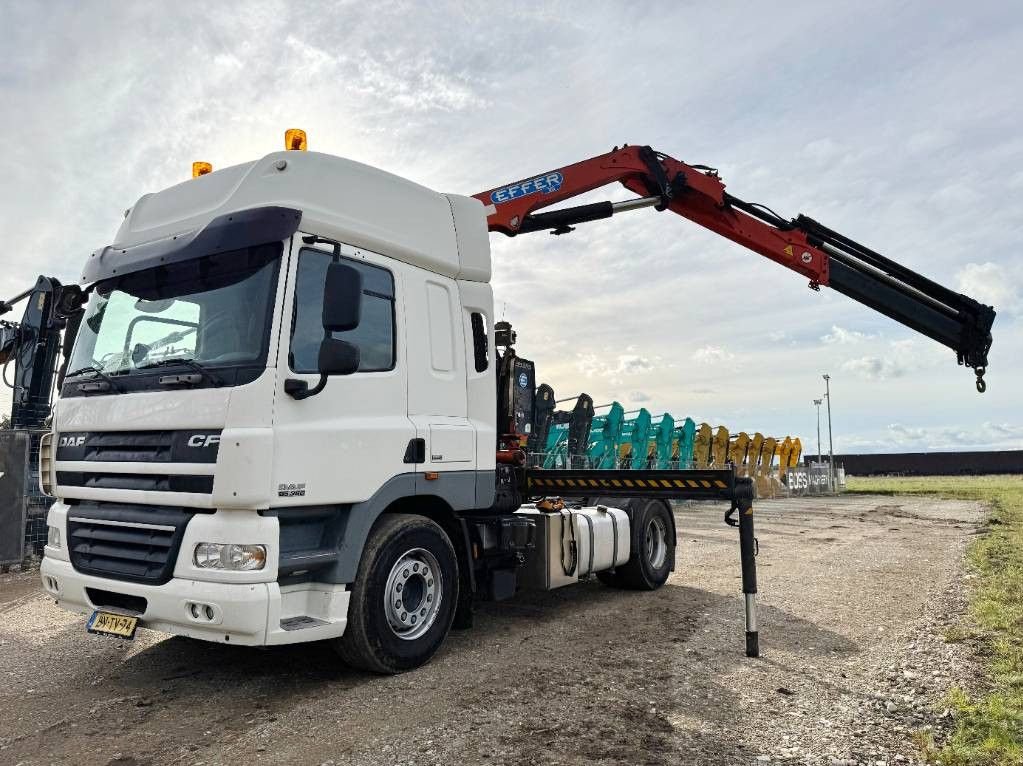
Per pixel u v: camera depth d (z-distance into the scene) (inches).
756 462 1155.3
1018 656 203.5
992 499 994.7
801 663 210.2
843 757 145.8
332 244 191.2
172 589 167.6
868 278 406.6
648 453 771.4
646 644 231.5
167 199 215.5
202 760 145.9
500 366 273.9
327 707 174.6
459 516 233.8
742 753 148.1
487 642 233.6
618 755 147.1
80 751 150.9
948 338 406.9
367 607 189.9
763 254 404.5
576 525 276.1
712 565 398.9
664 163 379.2
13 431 360.5
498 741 154.1
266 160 193.6
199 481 168.2
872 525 638.5
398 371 206.7
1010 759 139.9
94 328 208.4
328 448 181.9
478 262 241.9
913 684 189.0
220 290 184.2
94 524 190.4
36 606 285.3
